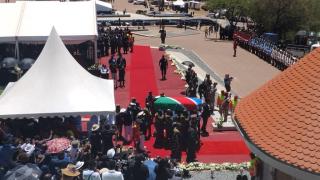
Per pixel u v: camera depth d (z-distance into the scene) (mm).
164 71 31734
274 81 14031
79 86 19031
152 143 20328
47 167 14914
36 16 32906
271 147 11086
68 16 33250
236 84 32906
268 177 13047
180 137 18484
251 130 12391
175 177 15586
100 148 17281
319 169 9797
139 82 31125
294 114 11523
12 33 31141
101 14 70250
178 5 84250
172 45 49000
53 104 18141
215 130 22203
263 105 13234
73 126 18688
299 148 10500
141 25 64938
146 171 15031
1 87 28500
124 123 20078
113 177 14156
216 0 60906
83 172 14406
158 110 20812
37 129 18047
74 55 33656
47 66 19375
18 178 13875
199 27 67062
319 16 55781
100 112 18031
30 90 18656
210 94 24703
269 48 41188
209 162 18734
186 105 20891
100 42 37812
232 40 55219
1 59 32125
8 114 17609
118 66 29609
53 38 19984
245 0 57312
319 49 13188
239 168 17859
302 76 12703
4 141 16453
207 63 40000
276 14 55312
